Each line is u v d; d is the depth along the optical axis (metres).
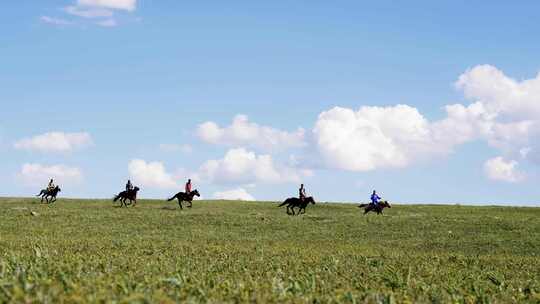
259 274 17.30
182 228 44.91
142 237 37.22
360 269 20.58
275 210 64.19
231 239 38.62
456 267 23.84
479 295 14.81
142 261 19.16
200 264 19.53
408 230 46.22
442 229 46.97
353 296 12.82
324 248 33.00
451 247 37.81
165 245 28.67
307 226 47.91
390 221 51.91
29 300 9.70
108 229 42.69
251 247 30.72
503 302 14.47
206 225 47.34
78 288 11.09
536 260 29.55
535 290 17.23
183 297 11.49
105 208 60.09
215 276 15.88
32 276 13.39
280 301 11.98
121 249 25.12
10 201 66.75
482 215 58.81
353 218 54.22
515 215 59.78
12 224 44.22
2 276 13.20
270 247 31.55
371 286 15.59
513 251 36.66
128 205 65.50
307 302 12.16
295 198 59.16
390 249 34.97
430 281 17.95
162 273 15.70
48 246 25.34
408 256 27.88
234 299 11.71
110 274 14.56
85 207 60.66
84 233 39.38
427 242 39.84
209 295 12.02
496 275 20.88
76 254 21.14
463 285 17.11
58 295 10.32
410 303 12.67
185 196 62.34
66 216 50.81
